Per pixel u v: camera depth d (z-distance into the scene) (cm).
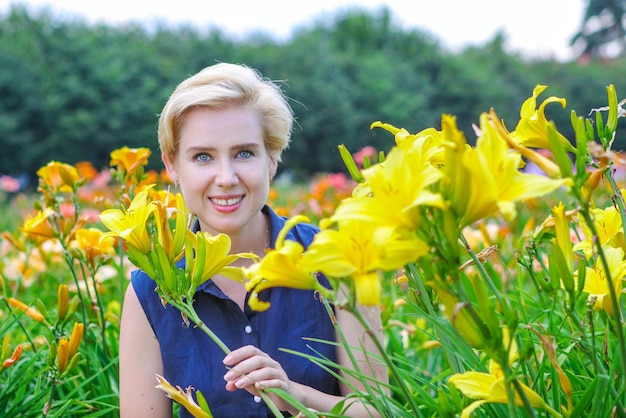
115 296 415
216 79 209
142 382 219
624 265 161
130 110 2786
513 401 133
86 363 287
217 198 209
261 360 177
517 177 129
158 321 215
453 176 124
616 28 5725
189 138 208
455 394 154
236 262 222
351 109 3186
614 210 172
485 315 130
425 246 125
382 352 137
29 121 2711
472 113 3594
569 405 154
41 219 287
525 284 389
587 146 147
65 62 2783
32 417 256
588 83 3938
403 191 126
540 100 3734
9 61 2681
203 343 214
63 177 297
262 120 213
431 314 169
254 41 3638
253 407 210
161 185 483
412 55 3772
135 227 164
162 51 3197
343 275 125
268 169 224
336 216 124
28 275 457
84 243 286
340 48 3891
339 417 167
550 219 182
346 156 171
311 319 215
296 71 3209
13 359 239
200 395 170
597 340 214
